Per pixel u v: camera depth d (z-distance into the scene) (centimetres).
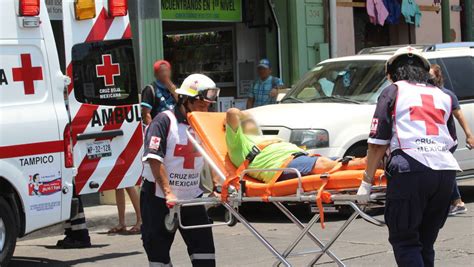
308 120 1512
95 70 1241
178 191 886
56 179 1127
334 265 1126
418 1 2655
